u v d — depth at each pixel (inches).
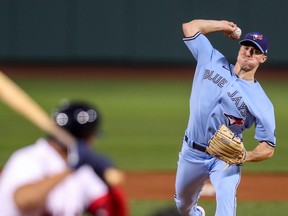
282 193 1529.3
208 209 1359.5
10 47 4185.5
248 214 1333.7
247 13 4067.4
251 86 1005.2
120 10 4163.4
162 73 4042.8
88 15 4165.8
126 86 3528.5
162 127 2437.3
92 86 3486.7
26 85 3459.6
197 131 1029.8
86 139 536.4
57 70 4087.1
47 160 535.8
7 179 529.0
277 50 4131.4
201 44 1047.6
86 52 4197.8
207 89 1013.2
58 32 4183.1
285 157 1952.5
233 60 4077.3
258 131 1011.3
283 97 3193.9
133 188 1551.4
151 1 4156.0
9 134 2271.2
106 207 525.3
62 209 538.3
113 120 2564.0
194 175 1058.1
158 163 1845.5
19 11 4156.0
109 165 498.3
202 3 4101.9
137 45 4200.3
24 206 507.8
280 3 4072.3
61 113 533.0
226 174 1010.7
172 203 1409.9
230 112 1005.2
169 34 4183.1
